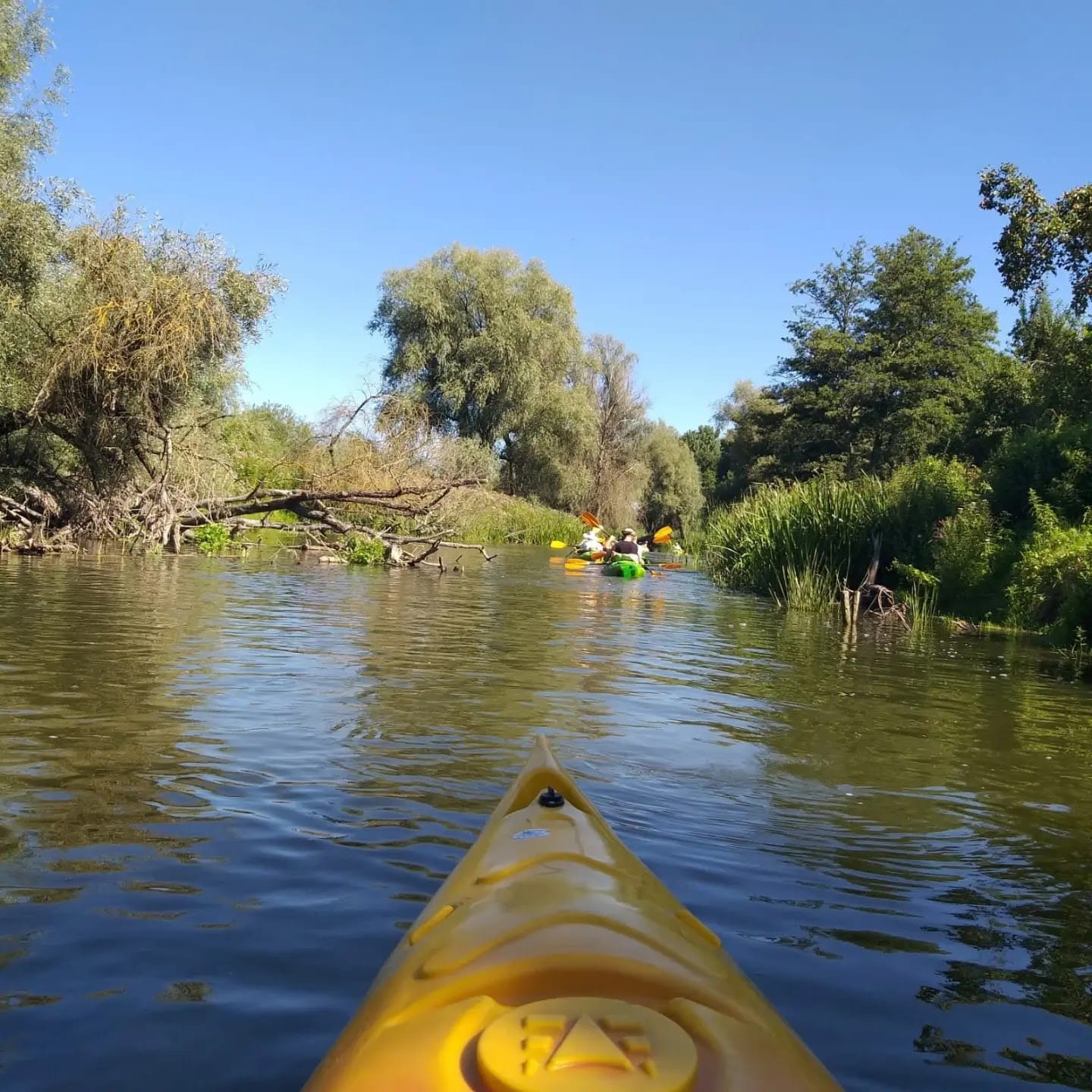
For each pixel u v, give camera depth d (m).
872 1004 2.83
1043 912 3.57
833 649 10.84
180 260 18.97
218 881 3.47
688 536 41.28
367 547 20.55
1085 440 16.97
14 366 17.56
